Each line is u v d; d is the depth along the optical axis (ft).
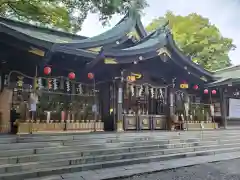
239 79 47.62
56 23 35.32
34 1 29.86
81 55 34.01
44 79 34.73
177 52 39.75
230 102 54.34
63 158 23.12
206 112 51.49
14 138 24.06
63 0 28.04
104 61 32.96
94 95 38.68
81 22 33.88
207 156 30.73
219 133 41.37
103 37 40.68
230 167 25.27
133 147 27.99
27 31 38.50
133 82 40.60
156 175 21.71
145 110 44.06
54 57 34.86
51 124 32.73
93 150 25.31
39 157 22.02
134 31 44.37
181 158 28.91
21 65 33.91
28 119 30.89
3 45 30.42
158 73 43.04
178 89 47.06
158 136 33.40
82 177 19.98
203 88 51.29
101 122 37.42
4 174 18.78
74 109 36.81
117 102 37.78
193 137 36.40
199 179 20.67
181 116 45.29
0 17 37.88
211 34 80.79
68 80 36.50
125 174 21.15
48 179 19.21
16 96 33.53
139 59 35.63
